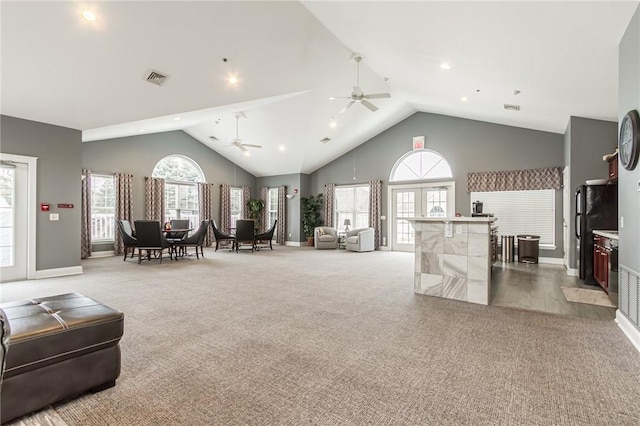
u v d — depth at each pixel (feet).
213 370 6.96
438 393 6.07
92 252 25.27
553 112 18.24
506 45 11.56
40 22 10.44
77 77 13.55
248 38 13.65
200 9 11.36
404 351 7.92
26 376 5.21
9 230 15.88
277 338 8.73
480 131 25.75
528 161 23.79
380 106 25.48
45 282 15.66
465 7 9.79
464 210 26.25
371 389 6.21
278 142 29.30
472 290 12.36
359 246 28.73
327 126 26.89
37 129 16.67
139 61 13.29
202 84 15.93
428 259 13.32
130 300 12.45
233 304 11.94
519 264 21.93
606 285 13.25
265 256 25.70
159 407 5.63
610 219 15.34
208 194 32.76
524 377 6.68
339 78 20.31
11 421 5.14
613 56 10.75
